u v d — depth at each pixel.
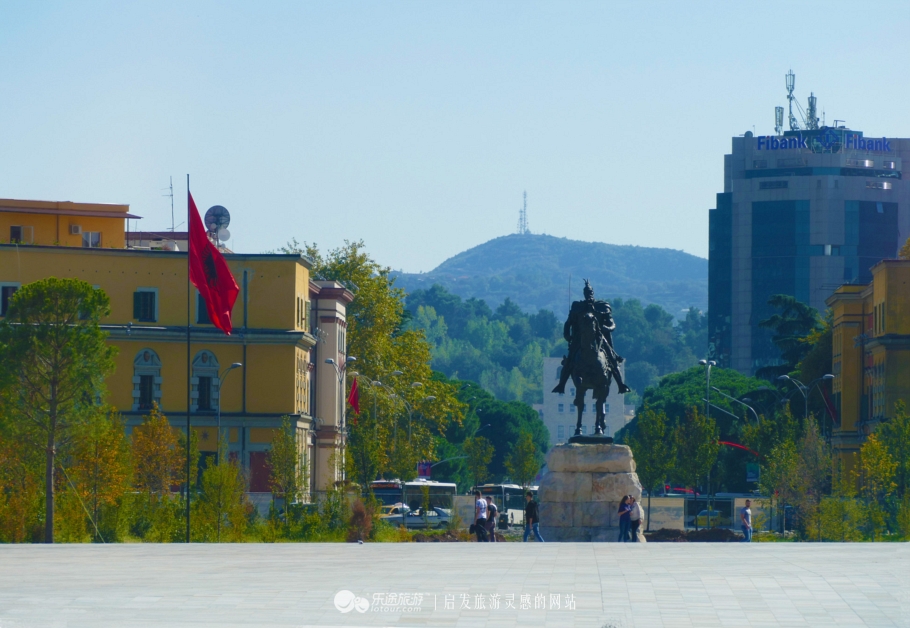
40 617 28.14
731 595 31.56
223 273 73.25
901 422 98.00
